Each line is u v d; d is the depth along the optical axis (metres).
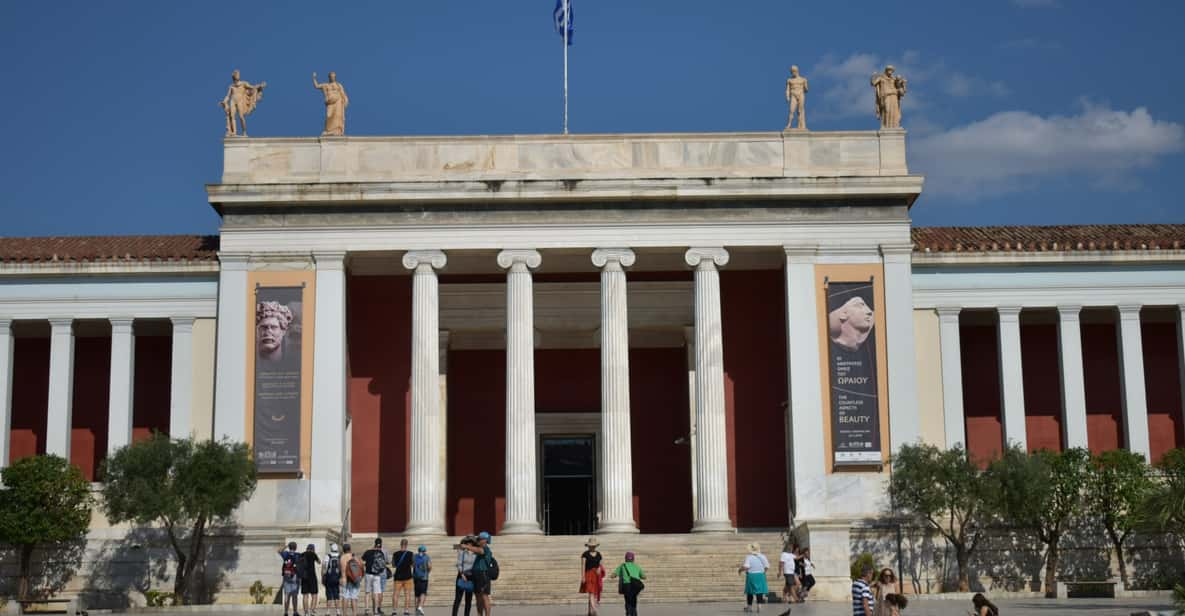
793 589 43.69
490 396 57.41
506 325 51.66
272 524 49.53
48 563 49.84
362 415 53.75
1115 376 55.38
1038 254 53.06
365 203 51.44
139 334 54.75
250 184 51.31
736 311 54.75
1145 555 50.22
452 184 51.19
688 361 55.75
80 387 54.44
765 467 53.66
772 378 54.22
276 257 51.34
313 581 39.59
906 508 49.72
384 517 53.03
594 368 57.88
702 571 46.31
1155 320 55.53
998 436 54.75
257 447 50.06
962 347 55.50
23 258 52.62
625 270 52.19
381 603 40.91
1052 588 47.22
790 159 52.34
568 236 51.56
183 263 52.41
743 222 51.59
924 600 44.91
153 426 54.09
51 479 47.41
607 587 45.19
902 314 51.12
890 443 50.31
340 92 52.94
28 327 53.84
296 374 50.56
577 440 58.03
